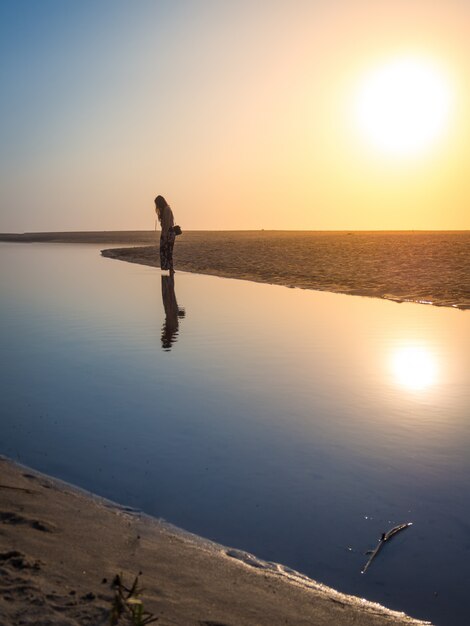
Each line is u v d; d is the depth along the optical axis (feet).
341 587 12.91
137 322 46.19
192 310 52.65
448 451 20.43
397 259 107.86
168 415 24.04
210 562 13.34
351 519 15.84
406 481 18.11
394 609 12.19
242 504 16.56
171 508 16.28
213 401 25.98
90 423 23.00
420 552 14.35
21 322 46.55
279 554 14.15
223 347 37.01
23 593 11.01
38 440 21.20
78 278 87.30
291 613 11.50
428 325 45.03
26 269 108.47
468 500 16.92
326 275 84.07
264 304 56.65
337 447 20.81
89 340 39.14
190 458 19.72
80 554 12.98
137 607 9.77
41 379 29.37
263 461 19.53
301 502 16.74
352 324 45.60
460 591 12.86
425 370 31.53
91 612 10.52
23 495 16.07
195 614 11.00
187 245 188.24
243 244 191.11
